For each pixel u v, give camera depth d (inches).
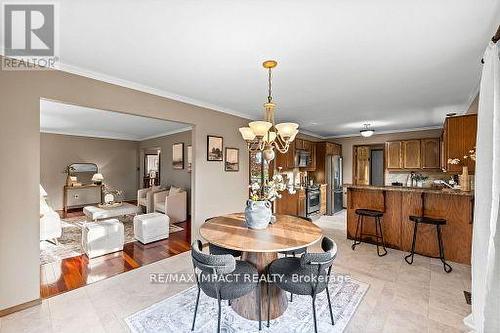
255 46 79.9
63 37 74.0
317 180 266.8
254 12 62.2
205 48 81.2
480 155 69.9
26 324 78.0
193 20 65.6
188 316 82.7
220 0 57.5
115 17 64.2
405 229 146.4
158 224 166.2
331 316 78.0
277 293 82.6
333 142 282.4
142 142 335.0
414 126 224.2
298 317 81.7
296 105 154.1
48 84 89.5
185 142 261.0
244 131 91.2
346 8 60.4
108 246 140.9
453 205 130.8
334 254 71.0
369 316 82.0
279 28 69.4
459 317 81.3
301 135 251.1
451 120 123.4
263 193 97.2
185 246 155.6
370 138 262.5
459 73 101.7
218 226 92.8
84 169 289.6
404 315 82.5
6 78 81.2
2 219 80.8
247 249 68.8
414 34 72.1
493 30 69.4
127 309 86.4
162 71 100.5
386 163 237.8
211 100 144.2
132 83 113.0
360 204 164.4
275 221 99.9
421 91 125.6
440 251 125.3
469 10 60.6
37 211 87.9
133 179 337.1
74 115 195.0
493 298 61.9
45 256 136.5
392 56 86.4
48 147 266.8
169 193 243.1
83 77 98.4
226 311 85.4
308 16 63.9
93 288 101.3
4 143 80.7
